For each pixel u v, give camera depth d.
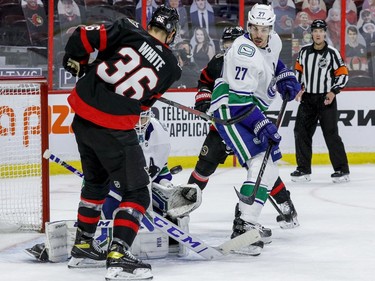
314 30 13.92
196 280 6.62
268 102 8.30
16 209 10.45
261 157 7.89
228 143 8.04
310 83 14.00
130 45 6.63
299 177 14.11
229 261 7.42
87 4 16.11
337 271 6.98
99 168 6.97
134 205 6.65
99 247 7.19
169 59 6.73
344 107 16.64
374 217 10.19
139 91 6.64
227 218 10.23
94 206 7.06
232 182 14.08
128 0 16.30
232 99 7.82
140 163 6.69
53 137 15.49
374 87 16.84
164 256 7.61
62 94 15.51
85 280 6.64
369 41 16.98
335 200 11.81
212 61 9.68
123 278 6.51
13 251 8.01
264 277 6.73
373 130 16.72
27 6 15.84
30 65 15.98
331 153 14.05
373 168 16.03
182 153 16.14
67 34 16.03
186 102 16.20
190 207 7.59
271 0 16.72
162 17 6.80
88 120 6.66
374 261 7.43
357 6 16.91
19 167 13.51
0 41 15.80
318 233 8.99
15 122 13.45
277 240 8.56
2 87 10.74
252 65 7.74
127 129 6.65
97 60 6.78
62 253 7.43
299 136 14.12
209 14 16.55
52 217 10.34
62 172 15.52
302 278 6.70
